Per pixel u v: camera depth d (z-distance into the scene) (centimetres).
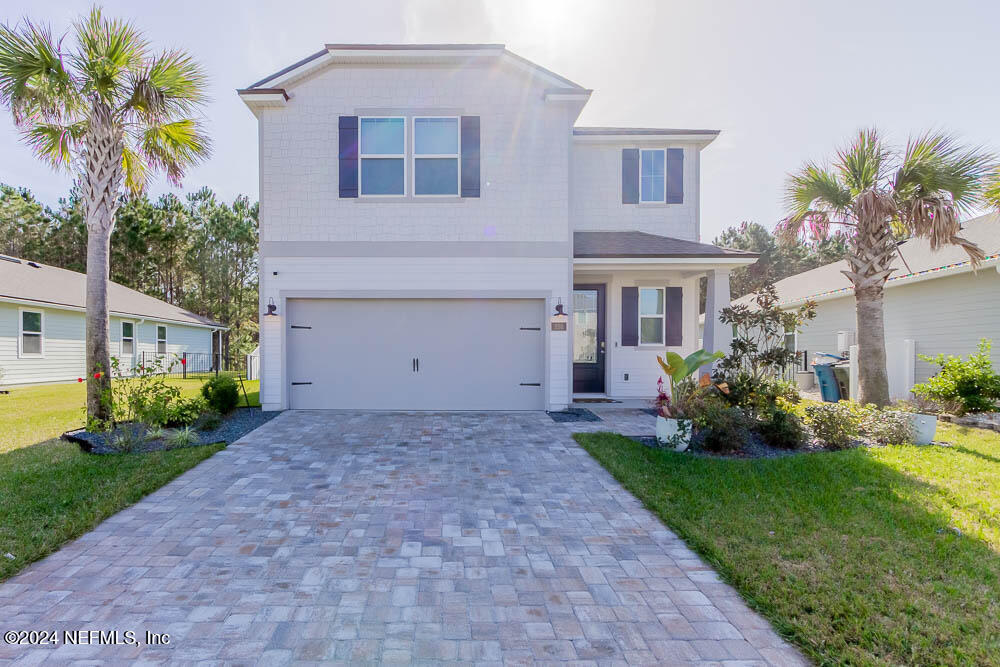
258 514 418
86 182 721
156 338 2095
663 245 984
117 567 324
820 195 840
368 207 889
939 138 757
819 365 1148
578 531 389
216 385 866
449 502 451
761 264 3197
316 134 886
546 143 905
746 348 772
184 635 253
